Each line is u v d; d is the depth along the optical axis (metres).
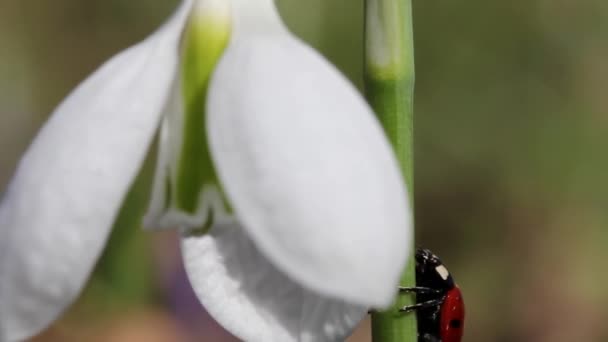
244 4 0.13
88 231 0.12
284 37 0.12
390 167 0.11
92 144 0.12
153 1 0.41
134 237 0.30
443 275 0.16
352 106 0.12
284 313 0.13
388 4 0.13
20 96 0.41
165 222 0.13
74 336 0.29
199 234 0.13
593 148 0.41
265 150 0.11
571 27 0.41
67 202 0.12
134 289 0.30
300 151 0.11
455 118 0.41
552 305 0.39
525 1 0.40
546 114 0.41
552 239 0.40
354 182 0.11
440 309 0.16
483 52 0.41
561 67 0.41
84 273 0.12
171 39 0.12
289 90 0.12
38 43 0.42
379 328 0.14
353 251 0.11
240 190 0.11
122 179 0.12
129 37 0.42
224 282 0.13
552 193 0.41
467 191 0.41
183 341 0.29
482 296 0.39
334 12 0.36
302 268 0.11
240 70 0.12
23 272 0.12
